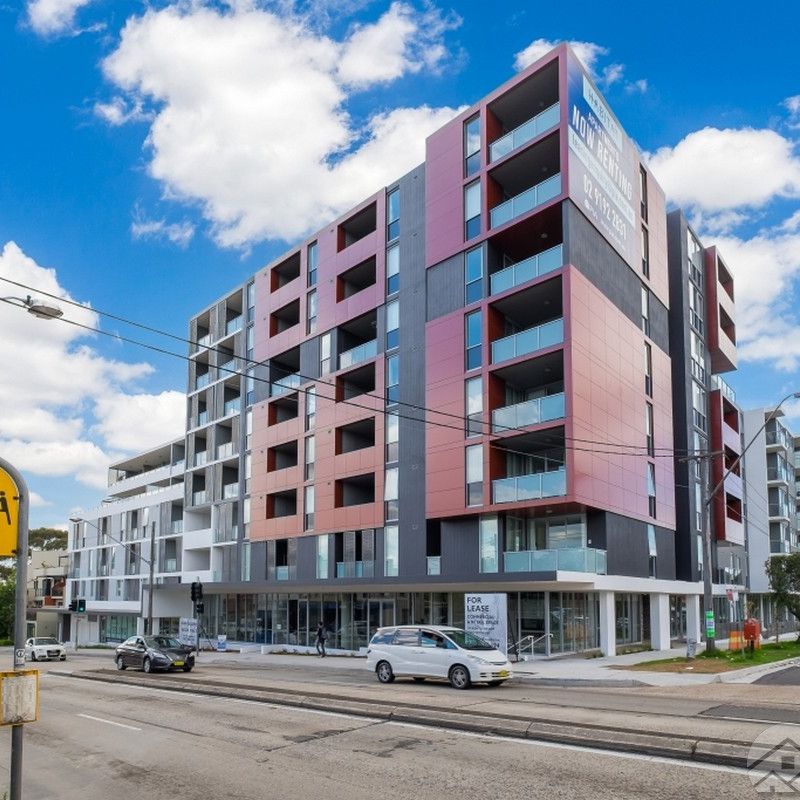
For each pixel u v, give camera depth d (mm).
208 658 35500
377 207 39812
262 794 9008
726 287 52938
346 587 35250
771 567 40031
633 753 10266
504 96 33469
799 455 79312
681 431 41188
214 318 55156
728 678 21078
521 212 31797
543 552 29156
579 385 29391
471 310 33094
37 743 12852
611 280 33750
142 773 10359
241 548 47844
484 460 31438
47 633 79750
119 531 65500
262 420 47312
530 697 16562
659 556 36469
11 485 6547
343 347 41812
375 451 37438
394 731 12469
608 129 35188
